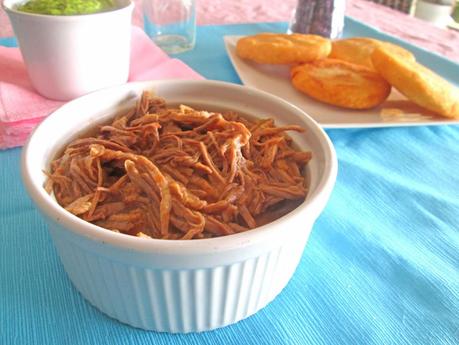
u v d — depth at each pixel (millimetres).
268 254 212
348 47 479
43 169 240
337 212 309
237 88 304
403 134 399
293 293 255
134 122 280
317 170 252
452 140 396
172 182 234
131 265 195
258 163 266
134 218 230
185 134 271
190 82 309
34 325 231
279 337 233
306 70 427
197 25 588
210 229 224
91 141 264
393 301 252
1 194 305
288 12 672
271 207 250
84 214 228
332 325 239
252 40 476
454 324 242
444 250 285
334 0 525
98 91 287
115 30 360
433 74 429
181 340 230
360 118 398
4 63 406
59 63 347
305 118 280
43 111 348
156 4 510
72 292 248
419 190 333
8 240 273
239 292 223
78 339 227
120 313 229
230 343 229
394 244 287
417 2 966
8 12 336
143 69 419
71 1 349
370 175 346
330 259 275
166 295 211
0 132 345
